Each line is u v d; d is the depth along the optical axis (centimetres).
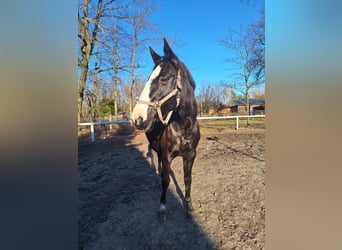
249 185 289
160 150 228
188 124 198
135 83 1146
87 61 743
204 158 448
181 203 246
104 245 180
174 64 186
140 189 295
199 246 175
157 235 191
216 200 249
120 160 462
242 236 184
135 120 174
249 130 865
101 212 235
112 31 784
